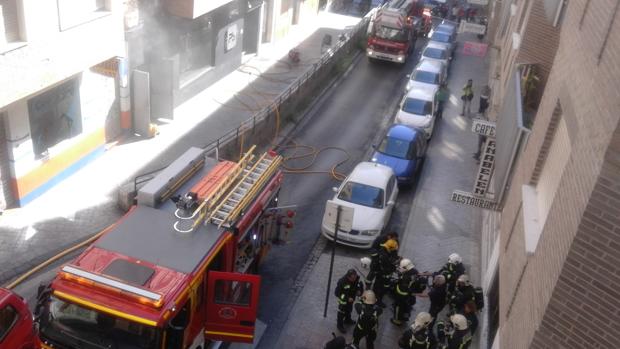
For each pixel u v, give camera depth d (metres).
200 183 10.66
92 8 14.30
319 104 23.83
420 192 17.78
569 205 6.31
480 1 32.22
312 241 14.78
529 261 8.02
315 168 18.53
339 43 28.44
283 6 29.09
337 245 14.67
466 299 10.95
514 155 11.20
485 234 14.95
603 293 5.68
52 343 8.18
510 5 25.70
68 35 13.30
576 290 5.84
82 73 15.02
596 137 5.96
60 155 14.80
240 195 10.68
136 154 17.00
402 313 11.71
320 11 36.72
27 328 7.07
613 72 5.96
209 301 9.27
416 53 32.38
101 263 8.55
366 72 28.41
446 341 10.51
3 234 12.89
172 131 18.70
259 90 22.95
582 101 7.20
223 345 10.94
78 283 8.09
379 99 25.06
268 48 28.27
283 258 13.95
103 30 14.56
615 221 5.43
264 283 12.94
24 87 12.30
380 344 11.42
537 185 9.84
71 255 12.64
